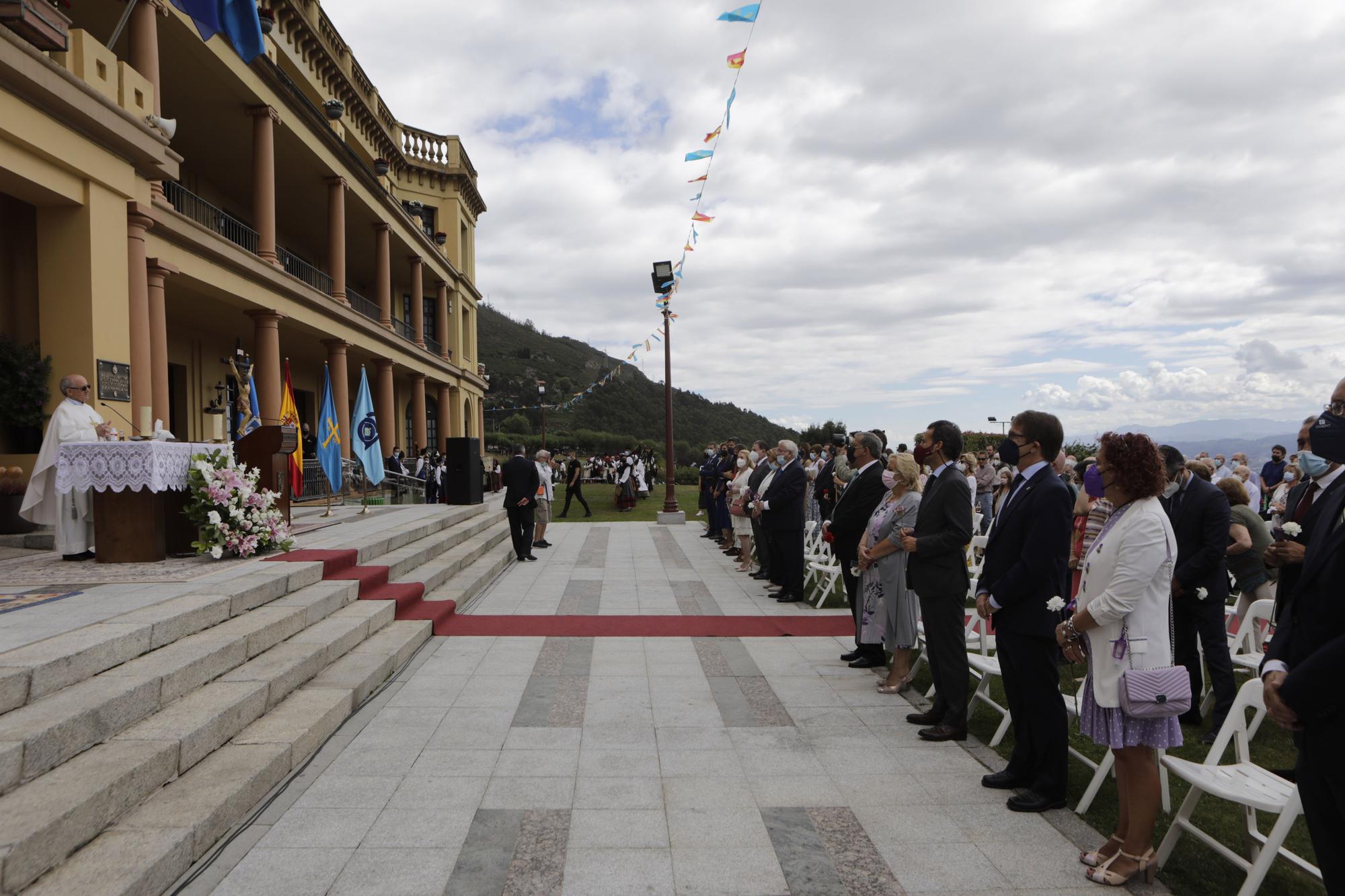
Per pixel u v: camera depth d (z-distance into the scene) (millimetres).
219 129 16328
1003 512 4078
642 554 13523
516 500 12500
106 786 3072
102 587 5488
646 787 4055
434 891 3047
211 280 13234
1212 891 3164
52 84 7926
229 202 20406
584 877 3162
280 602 5961
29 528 8125
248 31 9219
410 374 28297
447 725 4922
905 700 5547
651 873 3197
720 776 4203
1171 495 5273
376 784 4031
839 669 6293
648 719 5109
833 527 6500
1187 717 5223
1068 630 3307
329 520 11820
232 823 3469
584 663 6426
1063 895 3074
